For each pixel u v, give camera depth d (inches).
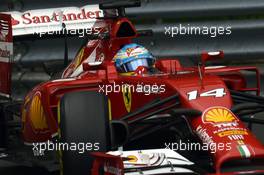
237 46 1642.5
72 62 1314.0
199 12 1669.5
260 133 1429.6
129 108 1109.1
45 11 1370.6
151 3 1692.9
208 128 952.3
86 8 1354.6
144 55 1164.5
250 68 1130.0
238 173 895.1
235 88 1158.3
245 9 1647.4
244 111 1045.8
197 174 913.5
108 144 1005.8
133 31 1190.9
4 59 1290.6
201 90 1016.2
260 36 1637.6
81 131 997.8
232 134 932.6
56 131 1117.1
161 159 927.7
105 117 1011.9
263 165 927.7
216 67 1139.3
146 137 1183.6
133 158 929.5
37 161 1205.1
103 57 1208.8
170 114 982.4
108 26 1211.2
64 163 1003.3
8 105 1328.7
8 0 1731.1
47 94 1104.2
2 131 1317.7
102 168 956.0
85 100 1013.2
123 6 1185.4
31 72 1752.0
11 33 1261.1
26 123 1274.6
